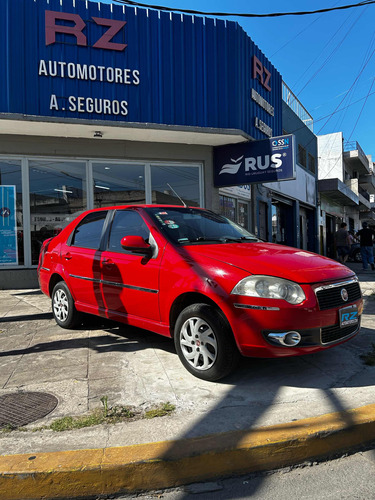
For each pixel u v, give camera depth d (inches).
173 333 150.0
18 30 307.4
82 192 369.7
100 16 326.3
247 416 111.1
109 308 175.3
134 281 159.6
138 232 169.3
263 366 152.3
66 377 142.9
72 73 319.0
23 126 322.3
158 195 391.5
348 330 142.0
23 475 86.7
